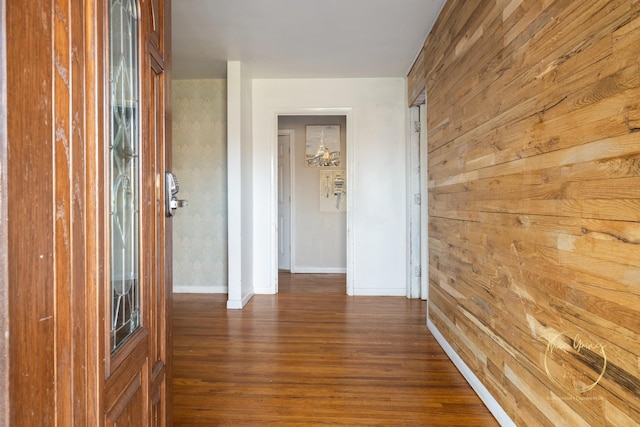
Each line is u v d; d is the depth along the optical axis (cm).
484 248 202
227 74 386
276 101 436
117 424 85
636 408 101
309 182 584
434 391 217
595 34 116
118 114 95
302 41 337
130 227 104
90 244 71
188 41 337
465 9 228
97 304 72
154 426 117
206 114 444
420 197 421
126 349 93
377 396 211
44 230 57
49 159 58
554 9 137
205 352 271
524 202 160
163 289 129
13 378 50
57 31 60
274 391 216
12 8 50
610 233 111
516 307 168
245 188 408
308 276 552
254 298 424
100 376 73
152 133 119
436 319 298
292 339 297
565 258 132
